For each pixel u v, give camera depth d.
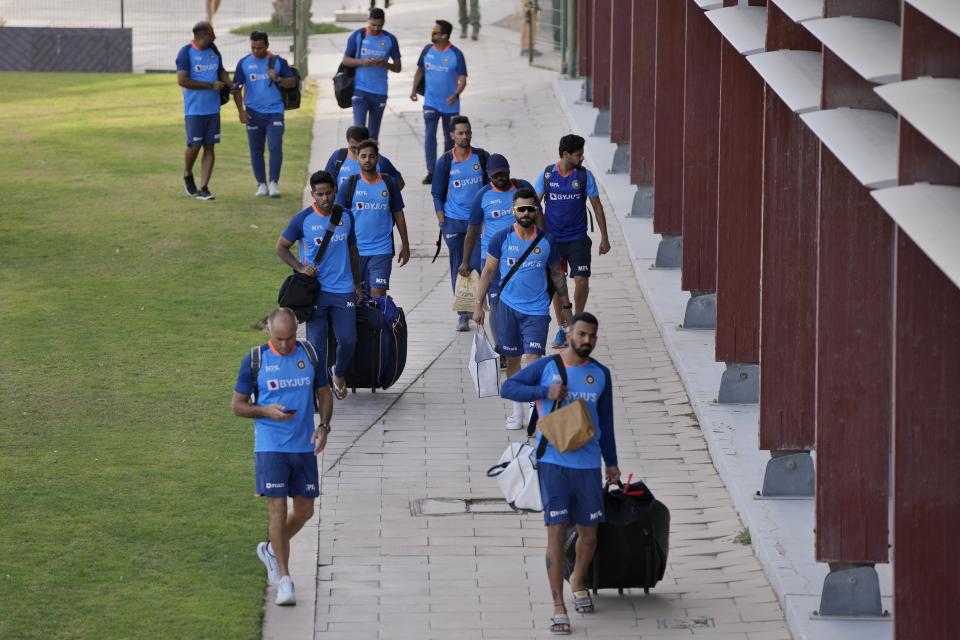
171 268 62.59
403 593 34.81
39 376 48.97
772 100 37.81
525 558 36.97
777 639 32.38
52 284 60.06
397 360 48.44
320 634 32.59
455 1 155.88
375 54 77.75
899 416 26.06
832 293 32.03
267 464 33.62
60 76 116.44
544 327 45.00
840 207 31.81
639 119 68.31
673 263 61.19
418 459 43.56
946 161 24.36
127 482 40.09
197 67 72.19
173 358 51.41
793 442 38.88
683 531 38.62
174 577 34.31
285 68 73.62
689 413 47.19
